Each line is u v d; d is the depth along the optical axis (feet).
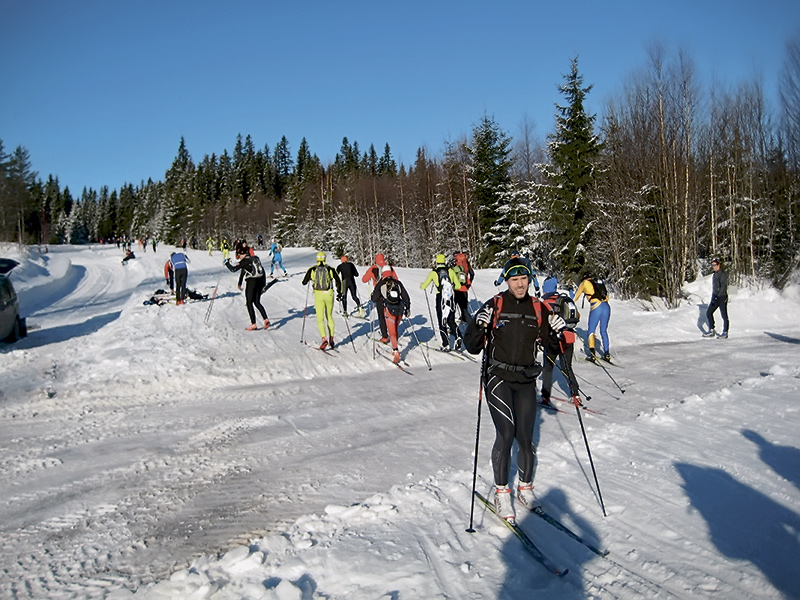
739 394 24.12
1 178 185.88
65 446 19.97
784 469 15.20
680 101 78.74
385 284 37.27
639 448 17.87
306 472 17.20
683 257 72.79
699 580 10.34
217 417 23.98
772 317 57.67
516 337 13.87
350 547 12.02
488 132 137.80
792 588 9.93
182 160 374.84
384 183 220.84
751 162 86.48
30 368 31.60
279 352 37.50
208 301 54.75
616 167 85.71
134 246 227.61
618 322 58.18
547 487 15.14
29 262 112.27
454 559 11.50
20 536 13.25
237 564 11.27
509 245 126.11
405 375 33.71
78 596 10.64
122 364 32.04
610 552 11.65
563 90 93.35
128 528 13.61
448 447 19.38
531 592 10.25
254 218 309.22
